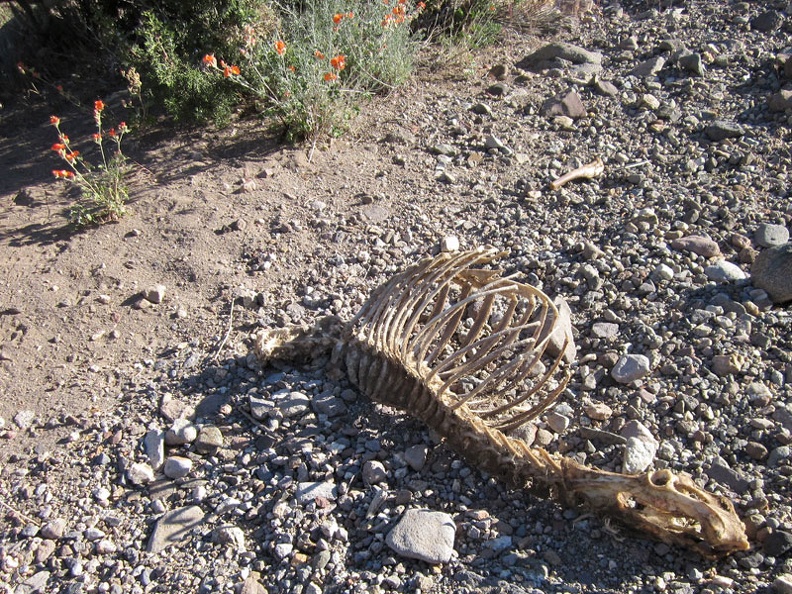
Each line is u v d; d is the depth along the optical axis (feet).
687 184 6.33
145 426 4.50
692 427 4.33
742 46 8.20
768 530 3.76
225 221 5.90
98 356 4.95
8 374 4.83
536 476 3.95
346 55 7.31
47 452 4.40
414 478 4.18
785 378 4.59
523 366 4.79
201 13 7.06
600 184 6.45
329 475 4.18
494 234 5.89
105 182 6.13
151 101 6.86
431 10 8.79
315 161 6.61
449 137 7.02
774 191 6.18
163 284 5.43
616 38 8.67
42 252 5.63
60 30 8.04
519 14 9.05
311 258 5.66
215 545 3.92
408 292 4.49
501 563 3.76
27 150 6.87
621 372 4.66
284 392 4.59
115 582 3.79
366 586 3.66
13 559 3.92
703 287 5.24
